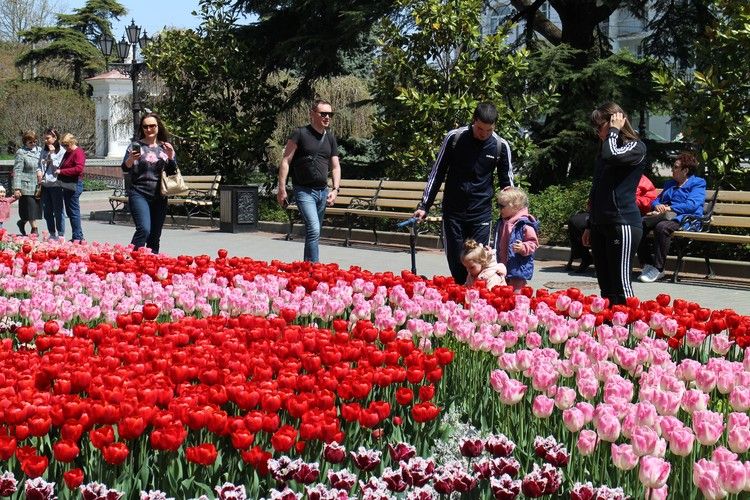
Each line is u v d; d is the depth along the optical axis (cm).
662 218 1387
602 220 843
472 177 953
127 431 390
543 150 2100
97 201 3741
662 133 5238
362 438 443
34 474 363
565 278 1405
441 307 668
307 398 437
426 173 2022
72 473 359
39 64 8056
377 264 1562
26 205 1986
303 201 1216
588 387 457
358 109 3497
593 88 2152
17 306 711
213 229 2286
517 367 504
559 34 2438
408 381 517
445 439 484
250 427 397
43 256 998
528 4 2377
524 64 2002
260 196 2564
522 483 363
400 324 691
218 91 2661
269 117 2650
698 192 1395
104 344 553
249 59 2605
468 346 601
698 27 2139
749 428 405
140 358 525
